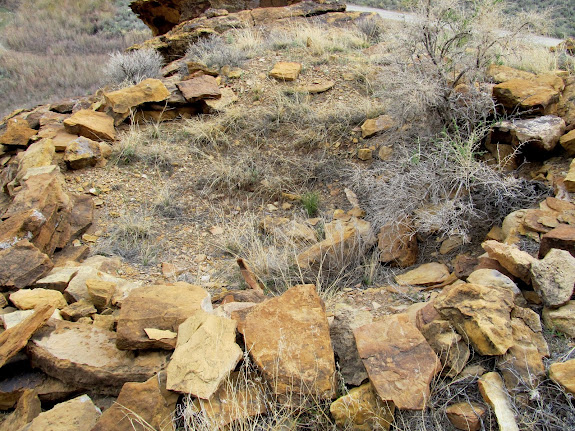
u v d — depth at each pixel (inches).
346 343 119.2
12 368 121.3
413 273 160.7
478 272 131.7
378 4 870.4
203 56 347.9
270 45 360.2
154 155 251.6
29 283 152.4
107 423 98.7
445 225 164.1
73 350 119.6
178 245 199.0
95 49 940.6
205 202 226.7
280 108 267.6
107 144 258.1
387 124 243.6
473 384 106.4
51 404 117.7
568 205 153.5
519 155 191.0
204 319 117.8
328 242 171.2
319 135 250.7
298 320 119.0
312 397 105.4
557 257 124.0
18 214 173.9
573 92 213.0
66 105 331.6
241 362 113.1
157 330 119.9
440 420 101.4
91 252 192.4
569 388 97.7
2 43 943.7
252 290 151.2
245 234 198.4
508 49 219.9
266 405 105.7
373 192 200.7
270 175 236.1
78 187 230.8
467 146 176.1
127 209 219.9
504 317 111.9
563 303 117.5
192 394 103.1
